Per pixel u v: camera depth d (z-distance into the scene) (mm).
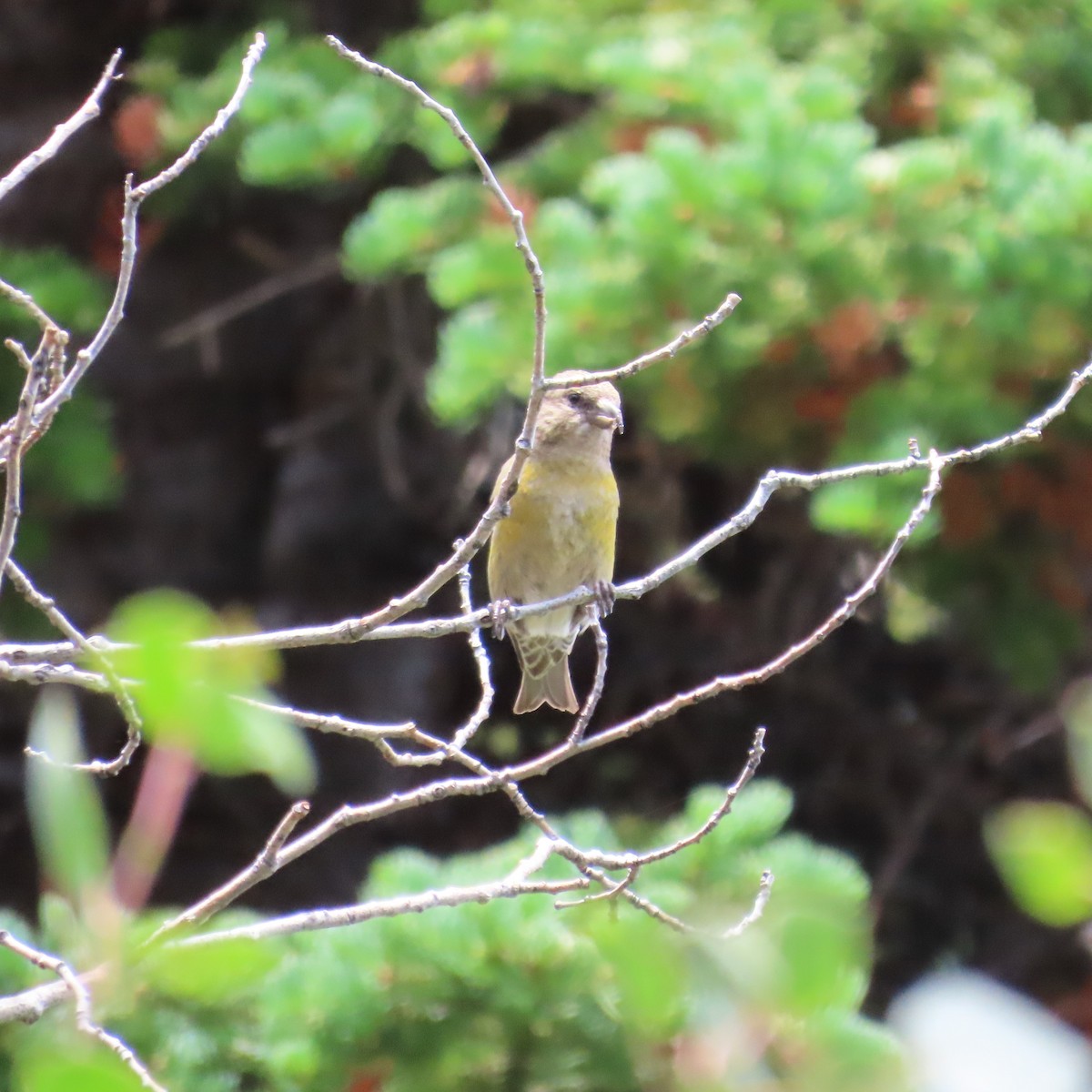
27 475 12125
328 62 12461
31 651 5961
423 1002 8469
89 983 3926
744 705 15383
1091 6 12227
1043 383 11555
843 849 15336
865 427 10688
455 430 14031
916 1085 2826
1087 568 12805
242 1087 8617
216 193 13898
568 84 12023
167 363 15148
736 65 11211
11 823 14344
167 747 2777
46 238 14555
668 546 14531
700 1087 4246
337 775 14945
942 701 15234
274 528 15203
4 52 14680
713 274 10727
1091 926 3686
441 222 11703
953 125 11758
